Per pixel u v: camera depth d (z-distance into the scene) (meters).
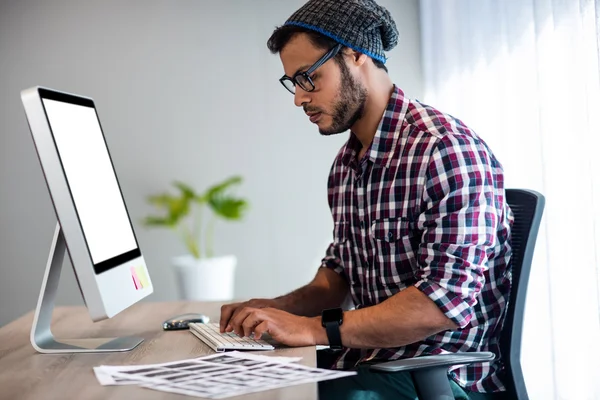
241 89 4.61
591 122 2.29
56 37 4.65
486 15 3.13
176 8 4.62
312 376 1.18
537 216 1.56
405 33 4.43
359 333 1.49
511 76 2.90
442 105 3.78
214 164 4.65
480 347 1.62
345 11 1.63
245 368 1.25
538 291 2.76
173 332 1.68
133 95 4.65
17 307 4.72
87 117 1.61
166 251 4.70
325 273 1.94
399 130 1.66
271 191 4.64
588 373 2.46
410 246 1.63
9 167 4.70
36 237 4.73
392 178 1.64
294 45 1.63
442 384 1.31
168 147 4.66
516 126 2.92
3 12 4.65
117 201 1.66
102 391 1.14
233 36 4.61
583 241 2.43
